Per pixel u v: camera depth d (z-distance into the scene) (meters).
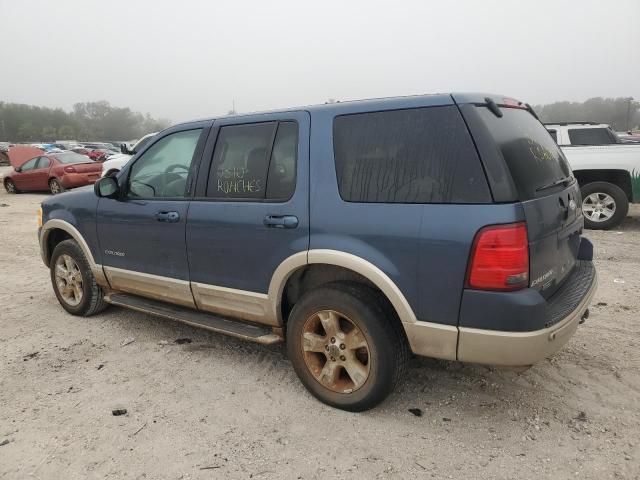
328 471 2.73
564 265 3.26
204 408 3.36
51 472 2.78
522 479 2.62
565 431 3.00
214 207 3.69
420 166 2.85
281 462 2.81
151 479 2.70
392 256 2.89
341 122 3.18
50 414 3.33
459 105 2.81
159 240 4.07
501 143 2.77
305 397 3.46
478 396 3.41
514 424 3.09
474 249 2.65
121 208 4.33
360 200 3.03
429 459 2.79
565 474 2.64
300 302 3.31
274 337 3.55
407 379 3.64
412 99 2.98
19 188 18.03
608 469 2.67
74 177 16.92
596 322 4.56
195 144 3.95
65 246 4.98
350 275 3.29
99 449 2.96
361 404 3.17
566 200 3.22
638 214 10.38
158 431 3.12
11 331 4.78
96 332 4.71
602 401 3.29
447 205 2.74
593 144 9.23
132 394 3.57
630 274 5.96
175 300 4.12
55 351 4.31
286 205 3.30
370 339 3.04
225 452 2.90
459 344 2.78
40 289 6.14
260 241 3.44
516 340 2.63
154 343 4.43
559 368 3.73
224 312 3.81
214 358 4.11
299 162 3.29
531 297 2.62
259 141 3.54
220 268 3.71
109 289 4.78
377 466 2.75
